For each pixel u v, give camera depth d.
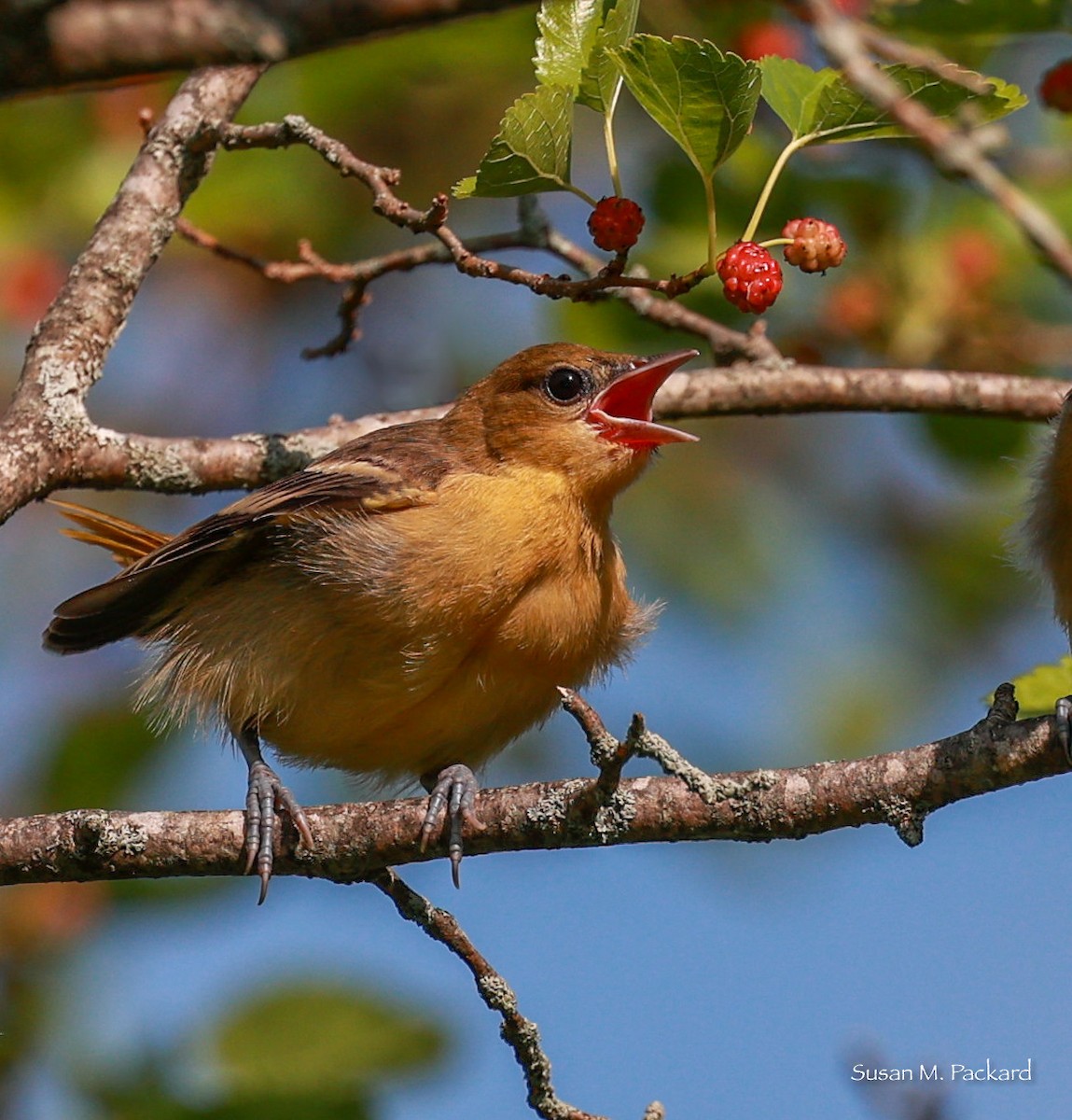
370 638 10.41
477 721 10.95
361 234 17.88
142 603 11.16
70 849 9.02
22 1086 12.17
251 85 12.02
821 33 6.02
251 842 9.17
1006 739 8.42
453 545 10.39
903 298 14.22
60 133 16.03
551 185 8.81
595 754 8.30
